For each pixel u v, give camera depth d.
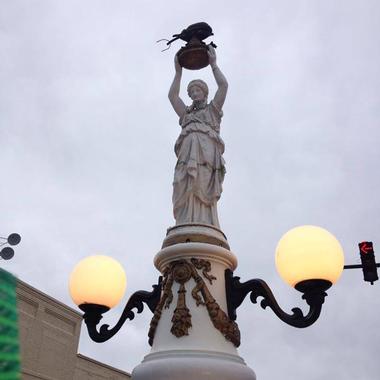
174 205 4.11
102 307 3.91
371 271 7.99
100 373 24.16
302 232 3.31
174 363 3.17
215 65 4.59
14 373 1.00
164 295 3.59
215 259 3.70
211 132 4.30
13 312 1.06
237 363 3.32
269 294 3.49
